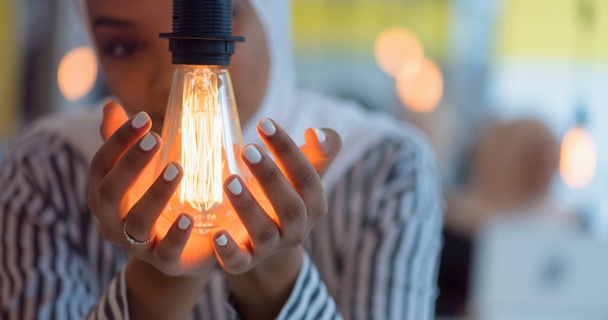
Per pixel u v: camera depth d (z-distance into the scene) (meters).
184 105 0.86
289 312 0.99
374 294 1.18
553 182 3.33
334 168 1.24
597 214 4.47
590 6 5.08
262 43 1.08
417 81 4.68
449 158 4.95
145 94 1.03
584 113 3.91
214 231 0.88
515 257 2.62
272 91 1.12
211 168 0.86
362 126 1.27
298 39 5.30
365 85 5.31
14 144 1.32
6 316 1.14
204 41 0.85
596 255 2.56
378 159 1.25
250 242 0.90
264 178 0.86
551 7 5.18
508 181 3.27
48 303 1.15
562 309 2.61
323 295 1.02
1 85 4.02
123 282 0.98
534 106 5.25
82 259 1.25
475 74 5.38
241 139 0.88
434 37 5.32
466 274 3.20
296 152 0.88
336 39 5.30
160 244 0.86
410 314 1.19
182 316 0.98
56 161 1.25
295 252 1.00
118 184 0.86
